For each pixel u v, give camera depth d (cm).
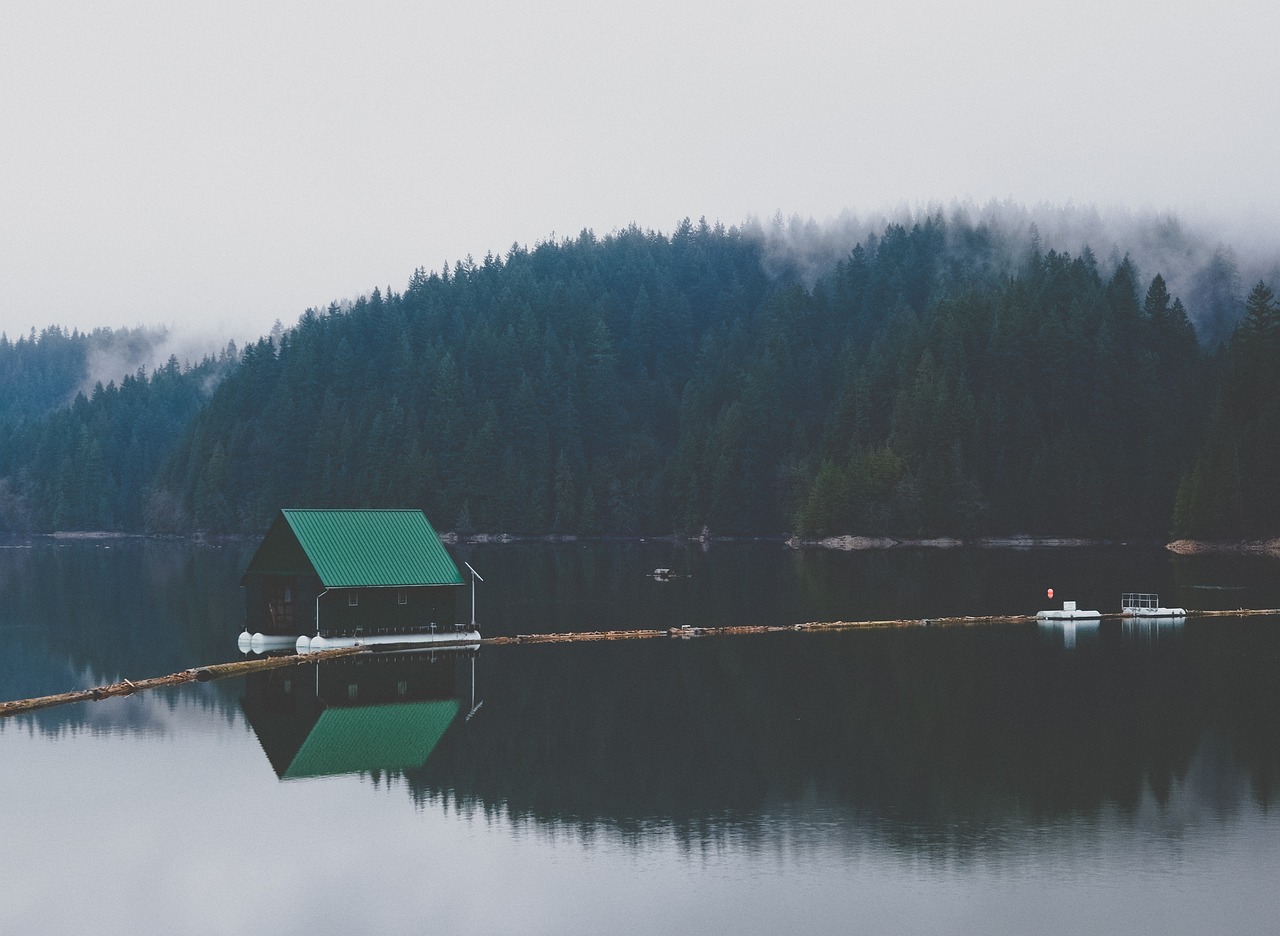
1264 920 2672
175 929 2678
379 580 6431
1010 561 13925
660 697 5109
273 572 6544
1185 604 8806
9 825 3378
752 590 10281
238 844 3222
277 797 3641
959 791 3641
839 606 8894
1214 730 4431
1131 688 5284
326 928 2677
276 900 2830
